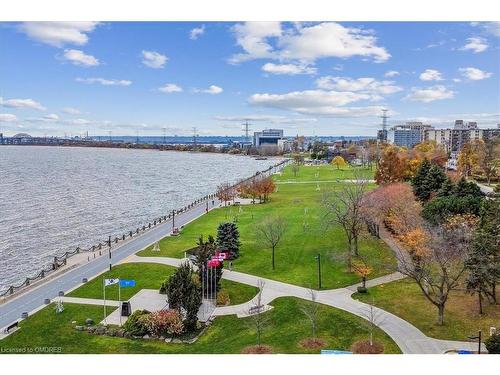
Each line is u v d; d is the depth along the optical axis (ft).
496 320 183.93
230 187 554.46
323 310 199.31
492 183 512.63
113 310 204.74
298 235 324.60
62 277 254.88
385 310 197.36
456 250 202.08
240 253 287.28
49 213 497.05
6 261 321.32
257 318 180.55
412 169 454.81
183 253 298.15
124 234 367.45
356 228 276.62
